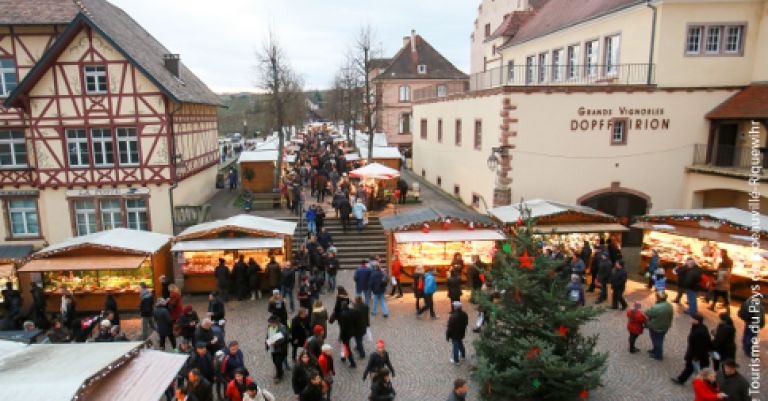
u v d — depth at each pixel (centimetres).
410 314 1520
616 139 2088
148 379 789
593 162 2088
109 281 1630
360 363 1218
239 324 1478
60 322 1250
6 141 2308
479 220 1738
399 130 5412
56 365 756
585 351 944
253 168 3009
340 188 2605
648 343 1287
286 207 2598
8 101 2166
